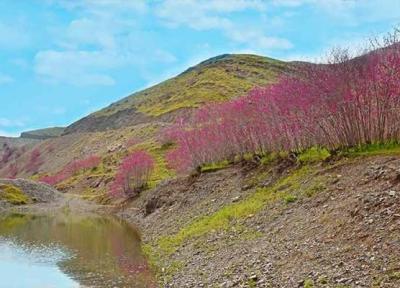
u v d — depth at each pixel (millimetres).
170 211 63062
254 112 59656
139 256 43812
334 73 41312
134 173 102250
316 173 38625
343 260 22250
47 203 122312
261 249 29453
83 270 38531
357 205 26672
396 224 22812
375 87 37750
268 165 52000
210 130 73750
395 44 38531
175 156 98438
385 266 20109
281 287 22344
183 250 39594
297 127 48344
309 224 29234
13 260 43469
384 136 37531
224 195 53375
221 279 27078
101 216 89500
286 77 56500
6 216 91062
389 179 28094
